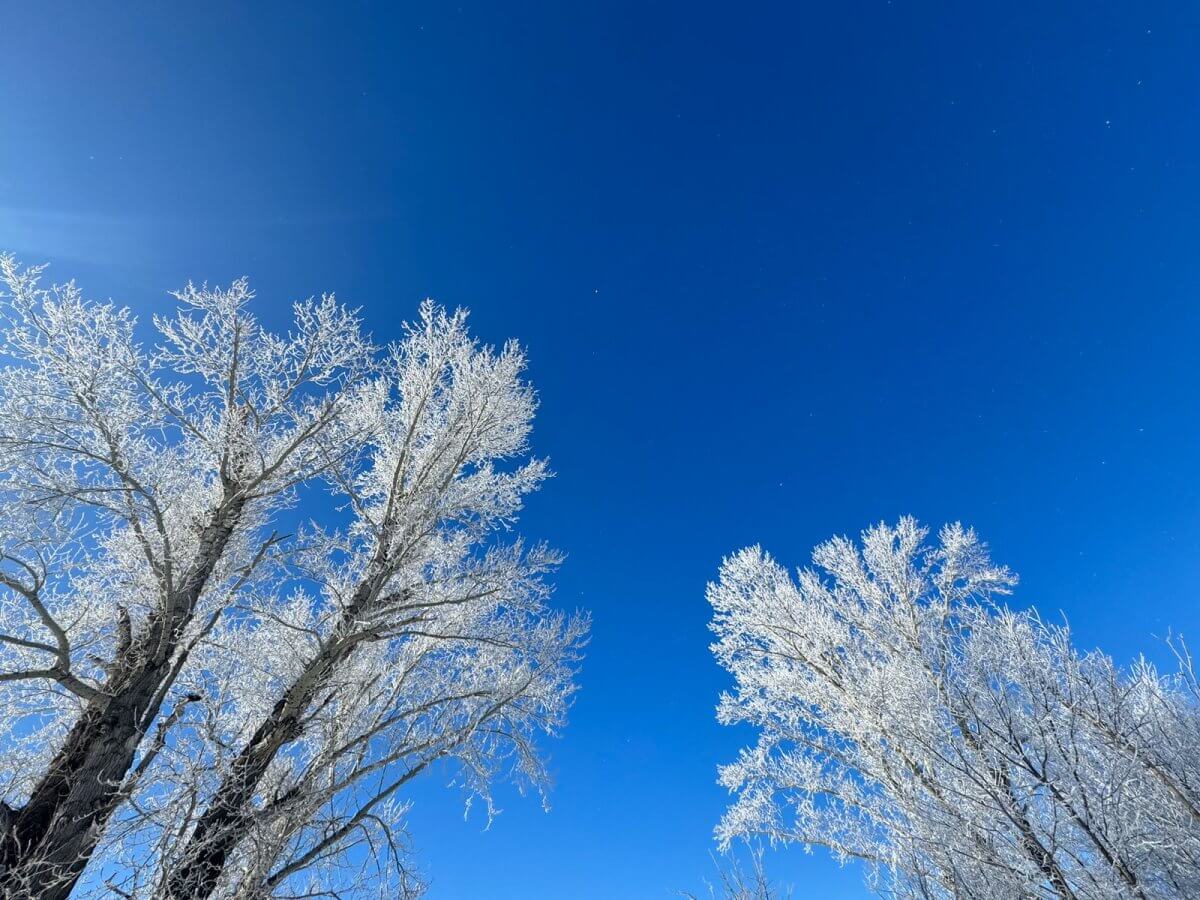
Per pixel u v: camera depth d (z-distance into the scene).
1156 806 5.04
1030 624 5.72
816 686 9.05
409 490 8.10
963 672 5.59
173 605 5.84
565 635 8.04
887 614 8.48
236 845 5.42
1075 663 5.38
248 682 6.95
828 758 8.61
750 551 10.51
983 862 4.84
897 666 6.70
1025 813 5.11
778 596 9.77
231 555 6.94
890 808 6.87
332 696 6.60
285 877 5.66
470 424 8.67
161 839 4.66
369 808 6.16
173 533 6.57
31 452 5.23
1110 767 5.04
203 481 7.14
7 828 4.35
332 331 6.80
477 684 7.86
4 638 4.55
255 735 6.10
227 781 5.34
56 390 5.38
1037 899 4.74
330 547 6.91
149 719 5.36
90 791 4.70
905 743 6.58
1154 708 5.51
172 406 6.19
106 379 5.55
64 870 4.36
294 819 5.80
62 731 6.17
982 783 5.12
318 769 6.07
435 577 7.95
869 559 9.55
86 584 6.27
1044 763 5.01
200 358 6.28
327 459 7.05
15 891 4.11
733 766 9.17
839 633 8.67
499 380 8.91
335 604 7.08
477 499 8.23
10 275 5.14
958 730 5.42
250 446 6.61
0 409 5.10
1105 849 4.83
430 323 9.04
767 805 8.59
